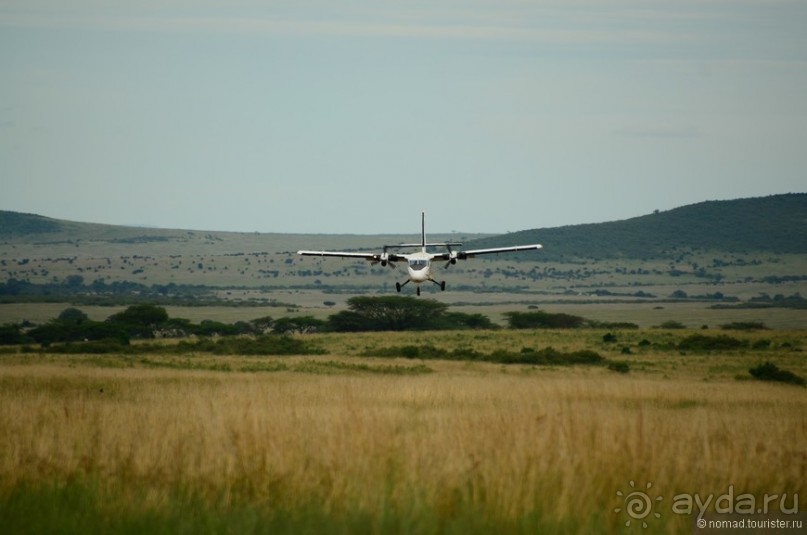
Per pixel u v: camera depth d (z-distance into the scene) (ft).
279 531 196.03
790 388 650.84
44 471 233.14
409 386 538.47
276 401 406.41
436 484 210.59
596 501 207.82
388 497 206.49
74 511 208.64
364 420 284.82
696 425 312.91
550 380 642.63
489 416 321.11
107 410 355.97
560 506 198.80
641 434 248.11
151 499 210.18
